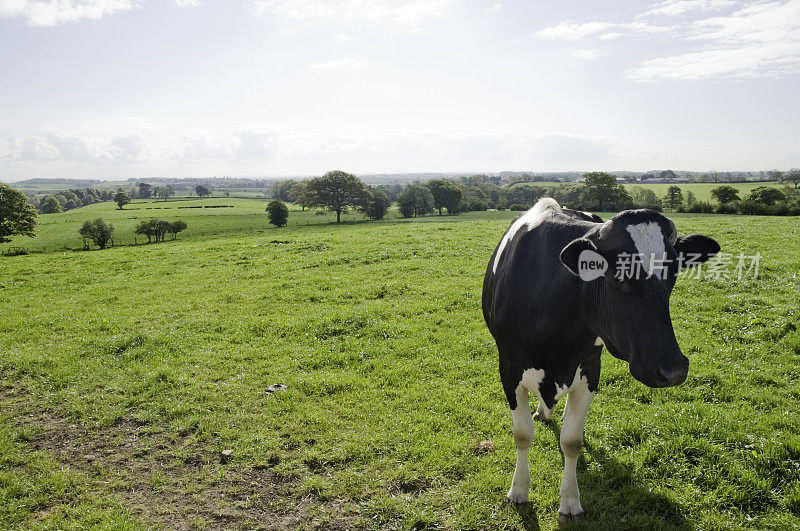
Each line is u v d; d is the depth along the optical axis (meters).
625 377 7.75
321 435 6.55
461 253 18.41
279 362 9.16
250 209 138.62
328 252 19.83
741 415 6.40
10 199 63.78
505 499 5.15
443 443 6.22
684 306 10.99
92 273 18.81
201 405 7.49
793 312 9.84
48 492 5.56
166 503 5.34
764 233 19.53
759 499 4.95
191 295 14.73
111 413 7.34
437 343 9.84
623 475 5.41
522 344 4.52
